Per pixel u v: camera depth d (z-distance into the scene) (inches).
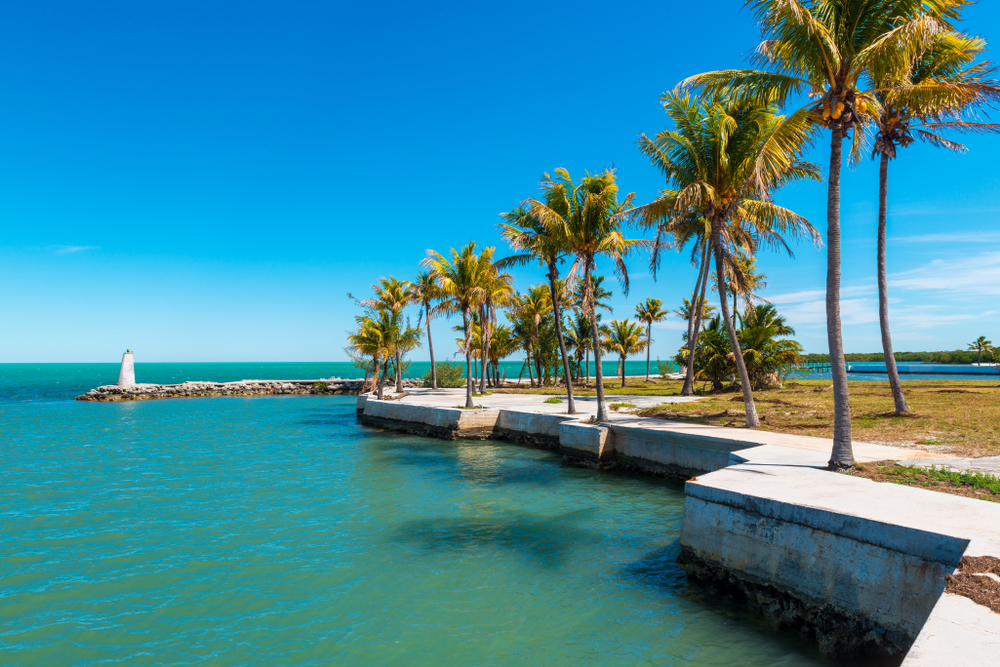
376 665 275.3
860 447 507.2
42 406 1888.5
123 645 293.6
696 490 378.3
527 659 279.9
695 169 690.8
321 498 604.7
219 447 976.3
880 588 265.3
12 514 540.4
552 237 877.8
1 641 296.0
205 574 389.4
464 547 444.5
